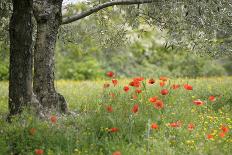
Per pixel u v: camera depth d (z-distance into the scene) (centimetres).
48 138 1062
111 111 1130
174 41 1438
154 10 1450
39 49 1303
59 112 1313
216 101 1514
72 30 1656
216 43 1545
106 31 1661
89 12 1416
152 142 1039
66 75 3042
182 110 1276
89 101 1509
